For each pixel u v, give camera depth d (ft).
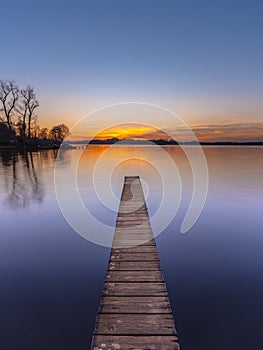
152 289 8.55
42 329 7.84
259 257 12.92
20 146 113.80
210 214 21.43
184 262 12.43
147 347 6.18
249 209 23.00
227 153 121.39
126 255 11.13
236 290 9.92
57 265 12.11
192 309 8.75
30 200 25.88
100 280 10.66
